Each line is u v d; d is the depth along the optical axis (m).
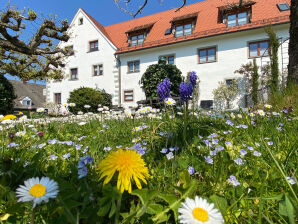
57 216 0.71
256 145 1.66
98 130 2.89
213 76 15.76
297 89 4.52
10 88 9.37
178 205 0.72
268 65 12.84
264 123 2.59
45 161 1.35
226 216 0.80
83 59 20.62
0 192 0.82
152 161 1.36
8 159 0.92
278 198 0.84
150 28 20.25
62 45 21.62
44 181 0.59
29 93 39.97
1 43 8.62
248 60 14.71
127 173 0.61
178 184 1.03
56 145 1.95
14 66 11.38
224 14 16.53
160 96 2.74
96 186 0.86
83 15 20.84
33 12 8.34
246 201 0.92
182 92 2.36
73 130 3.11
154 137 1.90
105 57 19.61
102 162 0.65
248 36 14.76
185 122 1.72
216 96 15.21
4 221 0.70
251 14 15.51
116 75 19.02
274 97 4.69
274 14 15.05
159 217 0.73
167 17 20.83
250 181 1.14
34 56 11.46
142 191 0.71
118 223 0.69
